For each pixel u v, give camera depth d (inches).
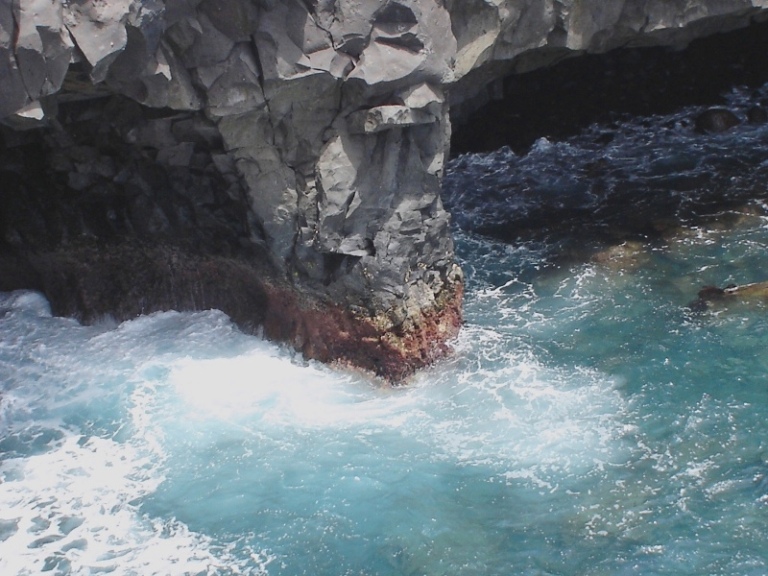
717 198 712.4
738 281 614.2
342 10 474.6
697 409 513.7
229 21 463.5
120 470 503.2
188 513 474.3
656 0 653.9
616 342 570.9
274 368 571.5
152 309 622.2
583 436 504.1
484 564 436.8
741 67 839.1
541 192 750.5
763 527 440.8
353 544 451.5
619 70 832.9
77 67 429.7
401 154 523.5
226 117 491.2
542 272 647.1
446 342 571.5
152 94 465.1
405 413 531.2
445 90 523.8
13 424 538.9
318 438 516.4
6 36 402.3
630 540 441.4
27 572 442.6
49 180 593.9
